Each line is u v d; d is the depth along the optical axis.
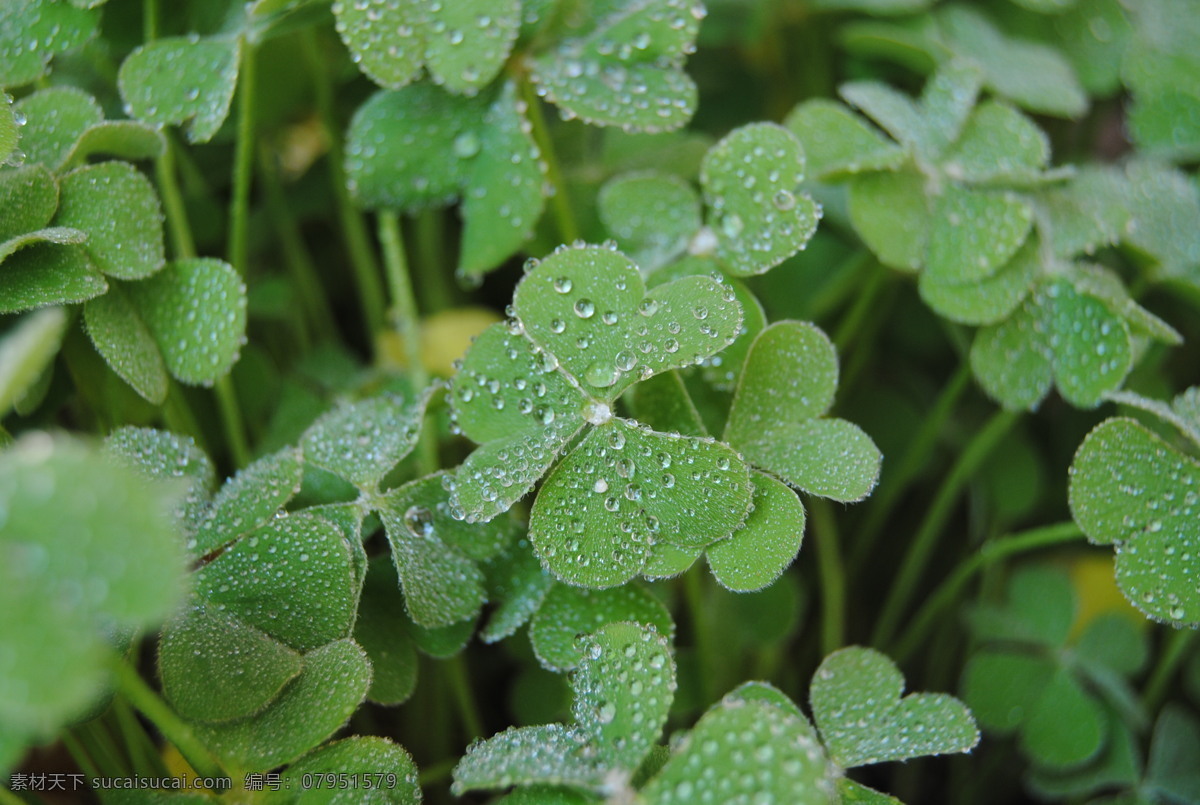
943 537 0.39
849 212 0.36
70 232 0.33
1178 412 0.34
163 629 0.32
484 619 0.37
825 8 0.39
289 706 0.32
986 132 0.36
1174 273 0.36
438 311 0.39
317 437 0.34
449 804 0.35
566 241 0.36
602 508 0.32
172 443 0.33
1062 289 0.35
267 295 0.38
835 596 0.37
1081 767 0.36
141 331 0.34
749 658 0.36
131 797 0.32
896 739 0.32
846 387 0.38
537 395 0.33
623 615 0.33
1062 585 0.37
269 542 0.33
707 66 0.41
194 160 0.38
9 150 0.33
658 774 0.31
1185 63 0.38
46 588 0.29
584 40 0.35
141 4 0.36
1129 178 0.37
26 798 0.33
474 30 0.34
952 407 0.38
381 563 0.33
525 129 0.35
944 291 0.35
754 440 0.33
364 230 0.38
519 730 0.32
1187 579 0.33
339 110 0.38
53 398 0.34
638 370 0.32
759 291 0.37
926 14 0.39
